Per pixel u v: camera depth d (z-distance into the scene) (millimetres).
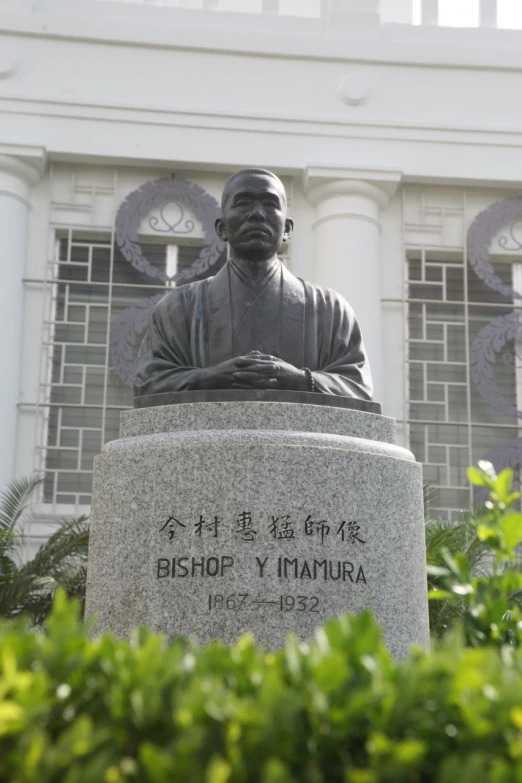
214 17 14289
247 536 4832
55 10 14141
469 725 2441
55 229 13836
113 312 13664
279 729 2375
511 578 3869
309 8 15555
